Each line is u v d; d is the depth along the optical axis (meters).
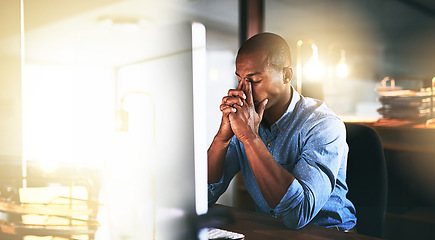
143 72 0.58
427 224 2.32
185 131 0.62
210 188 1.38
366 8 6.95
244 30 3.91
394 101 2.89
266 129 1.41
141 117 0.59
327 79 6.36
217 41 7.45
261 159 1.11
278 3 6.50
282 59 1.25
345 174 1.38
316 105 1.39
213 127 2.90
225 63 7.62
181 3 5.45
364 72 8.62
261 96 1.23
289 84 1.35
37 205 0.72
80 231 0.68
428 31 8.42
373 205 1.46
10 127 0.90
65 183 0.69
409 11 7.21
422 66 8.59
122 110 0.58
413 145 2.64
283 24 8.01
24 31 0.98
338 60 6.89
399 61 8.79
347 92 8.20
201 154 0.62
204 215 0.65
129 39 0.57
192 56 0.59
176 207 0.64
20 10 1.01
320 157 1.21
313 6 6.74
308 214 1.09
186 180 0.63
